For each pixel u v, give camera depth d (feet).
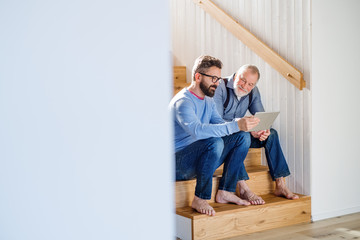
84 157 0.97
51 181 0.94
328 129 9.66
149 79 1.05
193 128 7.88
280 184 9.34
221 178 8.69
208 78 8.07
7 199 0.89
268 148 9.25
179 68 12.35
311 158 9.37
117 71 1.01
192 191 8.52
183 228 7.93
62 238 0.95
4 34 0.88
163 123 1.08
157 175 1.08
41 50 0.91
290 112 9.70
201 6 11.75
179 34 12.78
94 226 1.00
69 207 0.96
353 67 10.12
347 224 9.11
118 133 1.01
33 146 0.91
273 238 8.02
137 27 1.03
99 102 0.99
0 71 0.87
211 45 11.64
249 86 9.04
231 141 8.43
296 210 9.14
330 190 9.75
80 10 0.96
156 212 1.09
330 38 9.61
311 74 9.28
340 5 9.78
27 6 0.90
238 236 8.16
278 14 9.90
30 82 0.90
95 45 0.98
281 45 9.89
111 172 1.01
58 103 0.93
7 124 0.88
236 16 11.01
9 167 0.89
